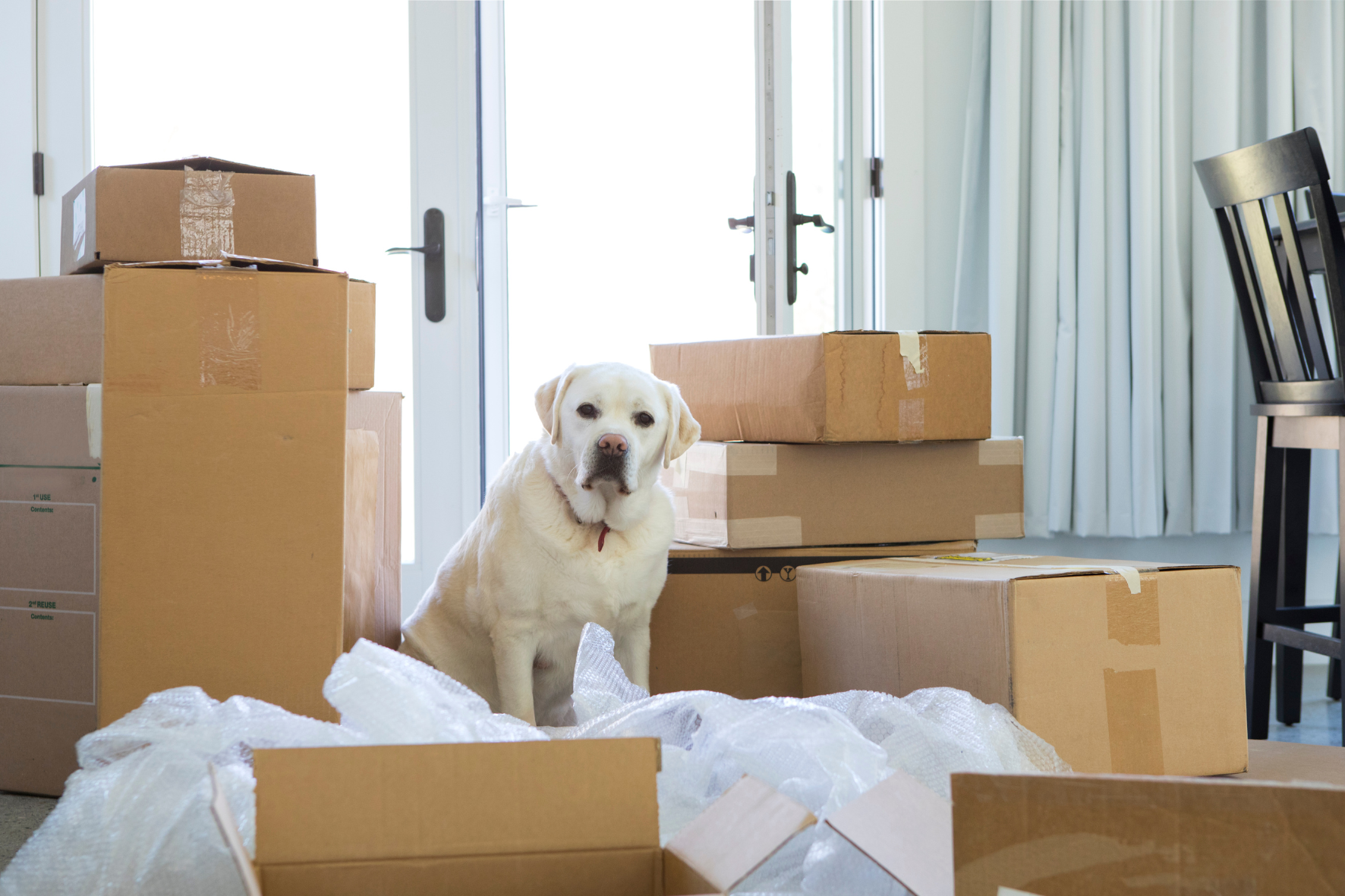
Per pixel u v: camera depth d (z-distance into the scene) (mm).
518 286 2738
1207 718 1414
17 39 2664
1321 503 2770
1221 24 2746
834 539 1795
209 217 1519
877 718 1189
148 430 1237
